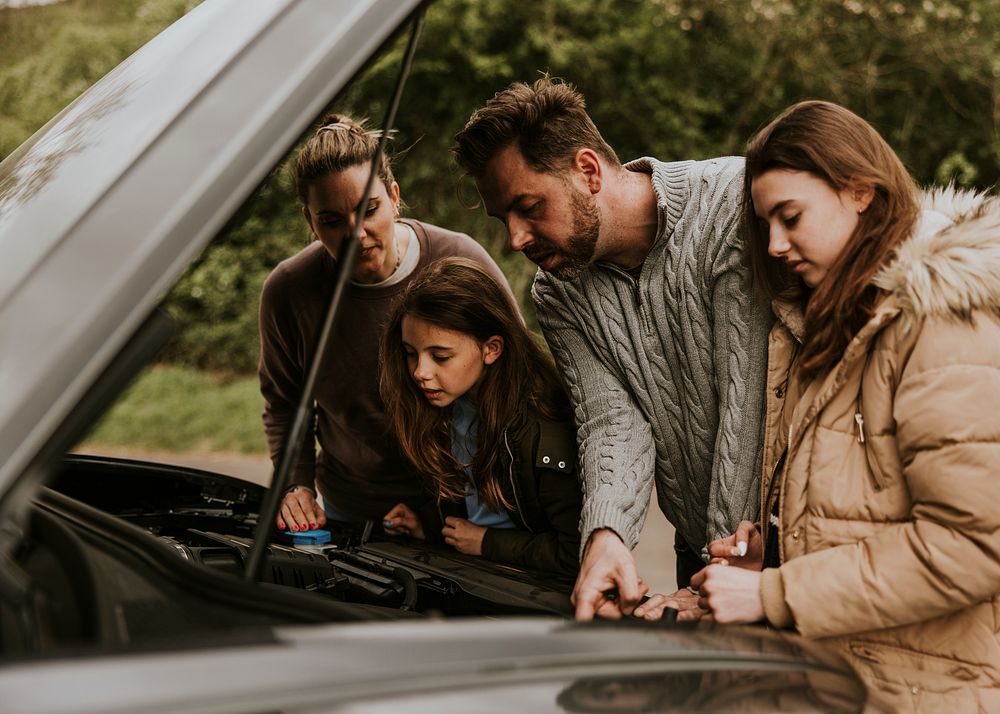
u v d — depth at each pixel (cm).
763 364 167
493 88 852
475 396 186
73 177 100
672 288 174
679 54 848
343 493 245
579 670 81
